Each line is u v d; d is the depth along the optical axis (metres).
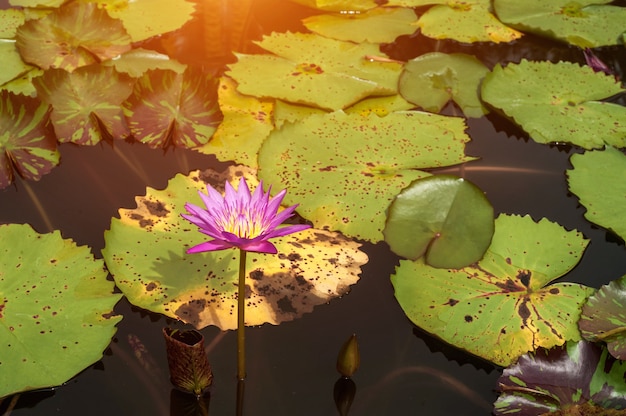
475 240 1.66
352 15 2.69
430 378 1.39
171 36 2.50
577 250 1.67
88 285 1.50
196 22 2.60
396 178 1.85
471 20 2.70
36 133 1.89
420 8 2.86
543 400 1.31
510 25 2.67
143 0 2.61
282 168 1.87
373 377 1.39
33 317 1.42
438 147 1.98
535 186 1.93
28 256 1.55
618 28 2.67
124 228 1.64
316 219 1.73
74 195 1.80
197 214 1.28
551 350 1.38
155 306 1.47
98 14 2.30
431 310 1.51
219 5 2.67
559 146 2.09
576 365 1.36
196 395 1.33
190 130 2.00
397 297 1.54
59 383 1.31
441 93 2.25
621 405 1.30
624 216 1.78
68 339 1.39
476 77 2.32
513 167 2.00
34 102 1.88
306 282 1.56
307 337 1.46
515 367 1.36
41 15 2.47
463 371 1.41
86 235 1.68
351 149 1.95
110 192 1.81
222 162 1.92
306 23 2.62
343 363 1.35
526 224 1.73
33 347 1.36
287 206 1.76
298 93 2.17
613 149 2.01
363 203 1.77
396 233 1.68
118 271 1.54
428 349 1.45
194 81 2.01
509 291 1.55
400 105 2.20
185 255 1.59
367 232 1.70
